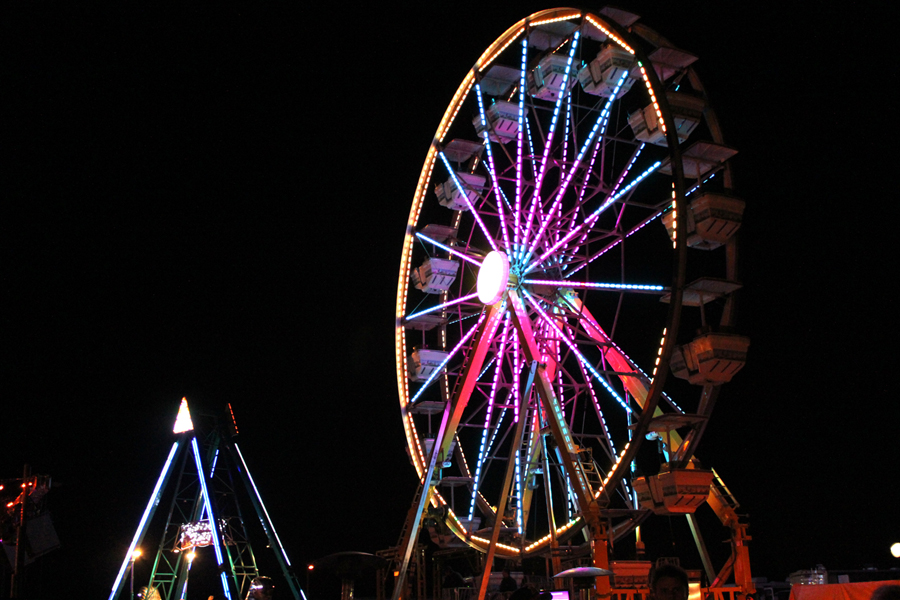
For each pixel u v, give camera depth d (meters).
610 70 23.20
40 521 14.81
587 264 24.88
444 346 29.25
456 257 29.05
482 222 25.36
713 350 20.34
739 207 21.62
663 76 23.66
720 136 22.55
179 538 26.91
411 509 23.25
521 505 24.73
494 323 23.45
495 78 26.95
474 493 25.02
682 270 20.33
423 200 28.50
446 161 27.28
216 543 23.52
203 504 27.58
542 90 26.09
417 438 27.36
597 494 21.73
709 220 21.28
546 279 24.16
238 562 28.25
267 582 9.82
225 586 23.25
